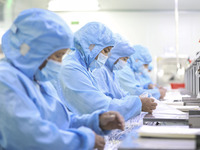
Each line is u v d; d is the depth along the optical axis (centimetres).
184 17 718
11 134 107
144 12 736
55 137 109
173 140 96
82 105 187
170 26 731
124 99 196
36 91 125
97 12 734
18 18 123
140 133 101
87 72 200
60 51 127
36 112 112
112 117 137
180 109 215
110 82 244
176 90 485
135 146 89
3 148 114
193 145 90
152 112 204
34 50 121
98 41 201
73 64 194
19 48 122
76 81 189
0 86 110
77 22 730
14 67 122
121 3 672
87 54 201
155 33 738
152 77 742
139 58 442
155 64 739
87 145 115
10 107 107
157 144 92
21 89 116
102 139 122
